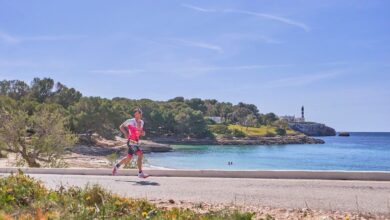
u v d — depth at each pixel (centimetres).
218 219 595
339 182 1045
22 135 3547
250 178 1147
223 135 17425
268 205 781
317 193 896
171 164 6544
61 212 602
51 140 3556
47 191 757
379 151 11675
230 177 1181
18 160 3509
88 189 758
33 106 9619
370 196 852
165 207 719
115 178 1203
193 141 15488
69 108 10462
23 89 14775
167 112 15638
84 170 1338
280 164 7119
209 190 958
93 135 10538
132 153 1232
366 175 1091
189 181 1110
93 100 10500
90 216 586
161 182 1104
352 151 11806
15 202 655
